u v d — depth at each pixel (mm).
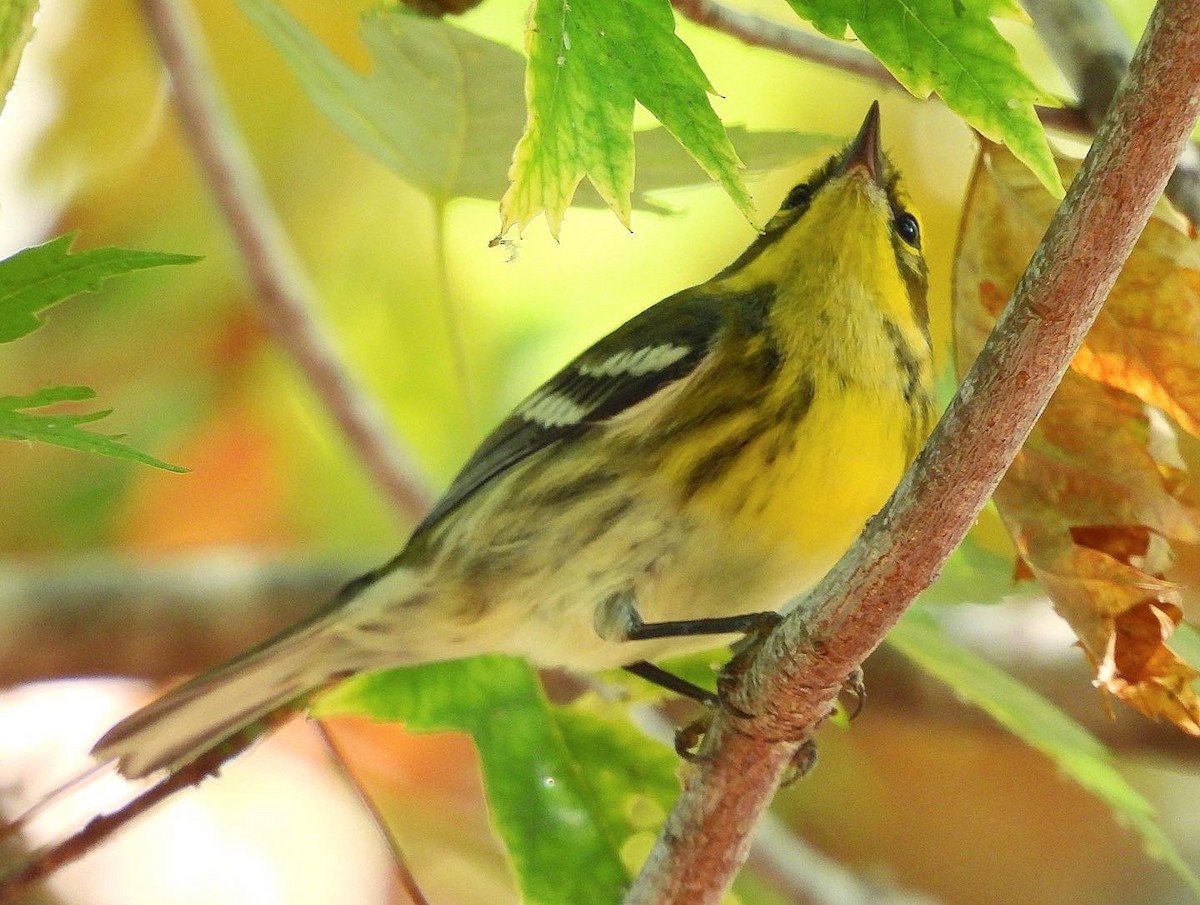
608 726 2615
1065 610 2580
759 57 2684
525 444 2615
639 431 2607
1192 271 2572
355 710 2621
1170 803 2730
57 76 2691
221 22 2697
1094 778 2611
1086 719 2670
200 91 2658
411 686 2621
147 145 2699
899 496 2553
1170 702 2576
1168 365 2576
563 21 2531
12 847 2660
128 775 2617
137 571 2680
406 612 2619
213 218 2705
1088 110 2586
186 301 2711
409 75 2592
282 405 2717
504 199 2531
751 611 2609
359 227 2709
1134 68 2535
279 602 2682
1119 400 2578
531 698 2617
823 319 2607
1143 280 2574
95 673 2678
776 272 2615
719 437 2604
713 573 2605
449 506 2619
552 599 2611
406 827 2699
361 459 2668
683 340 2609
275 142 2705
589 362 2615
